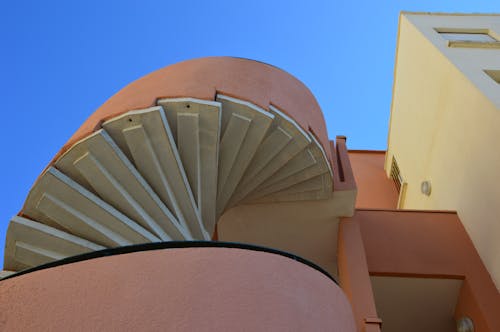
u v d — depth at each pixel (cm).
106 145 453
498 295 576
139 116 464
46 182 443
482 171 623
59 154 462
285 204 636
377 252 650
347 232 633
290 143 541
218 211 544
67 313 250
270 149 541
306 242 685
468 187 664
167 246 296
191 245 301
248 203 632
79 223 448
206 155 493
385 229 685
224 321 262
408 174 990
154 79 530
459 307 626
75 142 458
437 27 962
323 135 589
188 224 482
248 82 533
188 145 487
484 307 568
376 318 492
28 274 272
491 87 650
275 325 273
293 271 320
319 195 616
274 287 294
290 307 288
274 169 559
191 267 283
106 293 260
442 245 652
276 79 579
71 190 445
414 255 641
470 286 596
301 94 605
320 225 660
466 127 682
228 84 514
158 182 473
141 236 450
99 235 449
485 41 859
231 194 546
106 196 458
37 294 259
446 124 765
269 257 315
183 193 479
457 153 714
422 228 682
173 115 484
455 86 731
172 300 262
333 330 309
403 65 1053
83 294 259
